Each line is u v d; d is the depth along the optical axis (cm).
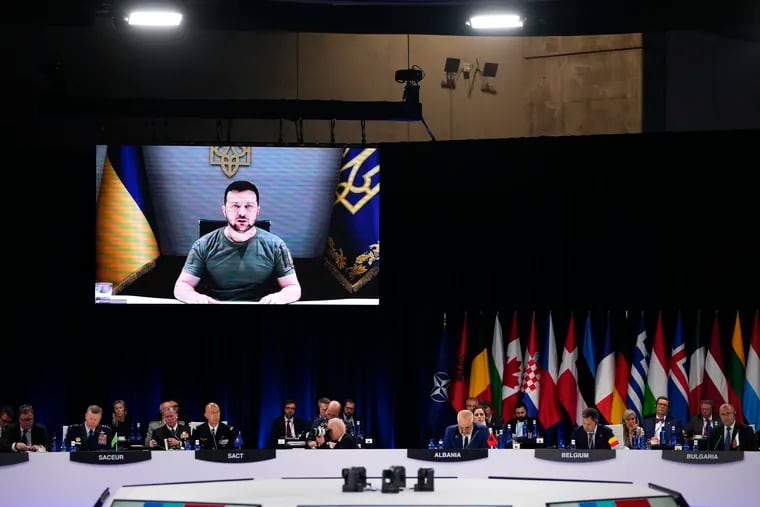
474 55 2184
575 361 2039
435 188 2128
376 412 2138
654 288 2053
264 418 2136
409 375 2134
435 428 2081
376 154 2084
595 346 2058
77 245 2112
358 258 2078
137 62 2153
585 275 2081
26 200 2102
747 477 1567
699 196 2028
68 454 1567
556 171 2084
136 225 2055
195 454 1569
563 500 1163
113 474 1562
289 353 2150
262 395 2136
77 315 2109
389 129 2206
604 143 2062
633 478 1574
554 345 2052
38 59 2122
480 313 2105
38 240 2102
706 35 2084
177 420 1834
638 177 2055
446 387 2088
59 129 2119
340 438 1708
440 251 2128
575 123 2147
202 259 2059
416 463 1580
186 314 2131
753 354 1950
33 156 2106
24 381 2092
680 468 1573
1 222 2091
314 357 2148
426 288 2134
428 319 2131
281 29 1972
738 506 1565
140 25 1812
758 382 1945
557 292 2089
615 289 2072
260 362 2142
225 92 2172
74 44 2136
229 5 1930
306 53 2184
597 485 1268
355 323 2148
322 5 1952
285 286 2069
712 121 2081
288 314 2145
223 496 1184
